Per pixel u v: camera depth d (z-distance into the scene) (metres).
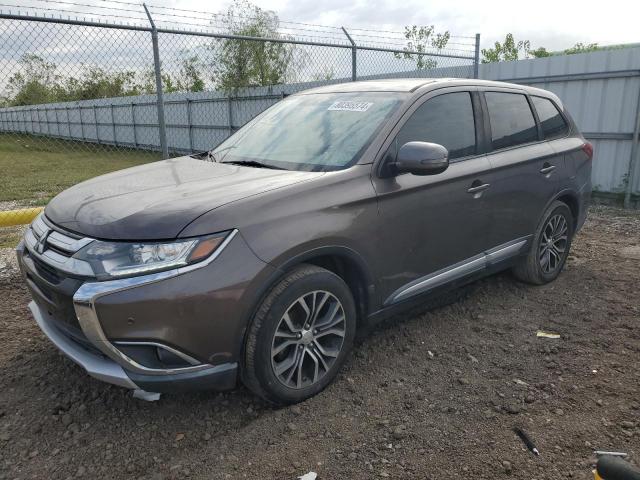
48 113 24.17
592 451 2.55
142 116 21.00
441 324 3.99
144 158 19.45
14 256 5.62
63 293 2.54
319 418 2.84
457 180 3.63
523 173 4.21
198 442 2.68
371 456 2.54
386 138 3.31
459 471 2.43
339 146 3.36
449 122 3.75
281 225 2.74
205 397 3.06
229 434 2.73
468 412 2.88
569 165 4.77
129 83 10.47
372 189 3.13
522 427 2.73
